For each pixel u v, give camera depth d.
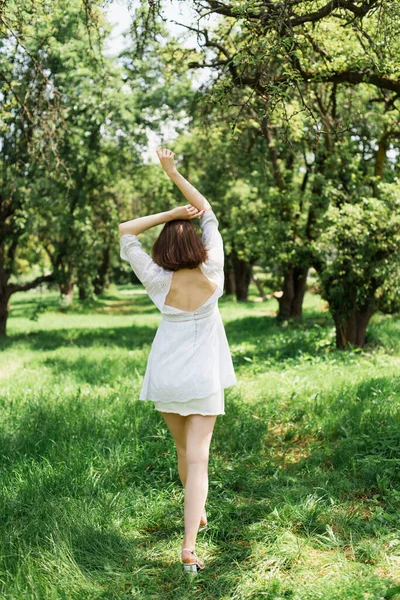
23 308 37.78
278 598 2.86
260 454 5.20
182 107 17.72
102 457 4.95
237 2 6.23
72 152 17.66
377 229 11.31
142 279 3.45
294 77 6.31
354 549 3.40
